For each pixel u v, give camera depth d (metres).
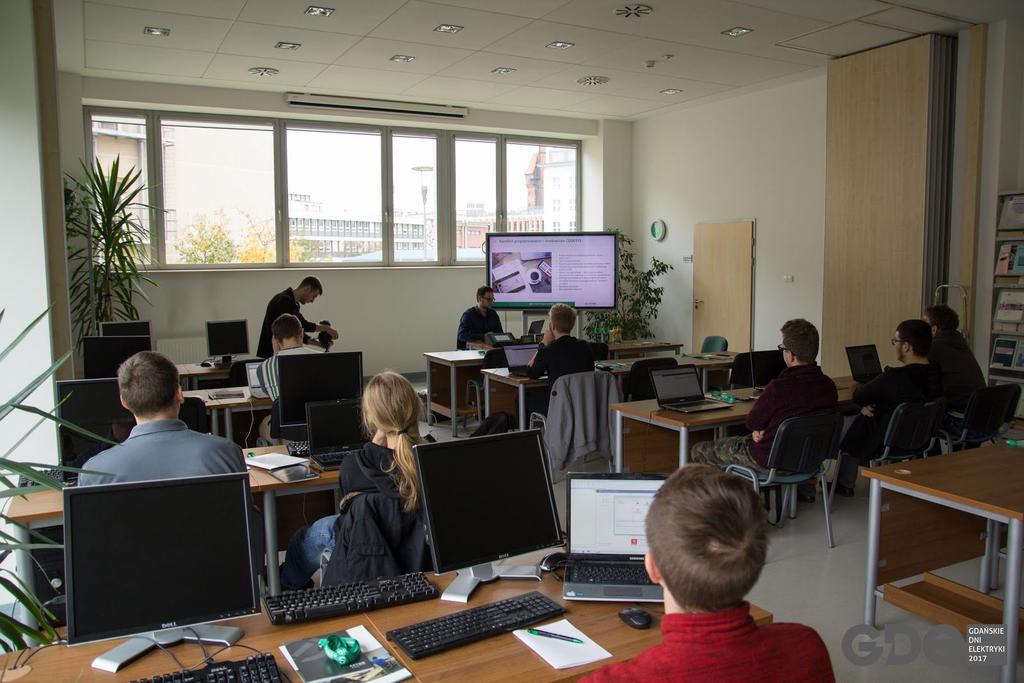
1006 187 6.23
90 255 7.05
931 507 3.35
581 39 6.54
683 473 1.24
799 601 3.50
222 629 1.83
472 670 1.66
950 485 2.87
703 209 9.69
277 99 8.58
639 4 5.63
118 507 1.70
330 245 9.46
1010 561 2.62
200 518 1.77
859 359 5.70
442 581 2.15
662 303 10.45
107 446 3.54
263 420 5.05
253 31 6.18
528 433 2.22
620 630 1.84
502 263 8.57
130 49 6.69
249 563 1.79
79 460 3.45
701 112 9.59
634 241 10.89
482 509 2.09
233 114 8.75
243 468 2.42
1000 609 3.08
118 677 1.63
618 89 8.59
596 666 1.67
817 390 4.03
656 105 9.53
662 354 8.52
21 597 2.04
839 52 7.02
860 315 7.10
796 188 8.41
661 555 1.16
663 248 10.38
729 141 9.22
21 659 1.71
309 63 7.27
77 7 5.54
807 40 6.63
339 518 2.45
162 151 8.50
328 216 9.42
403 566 2.27
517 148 10.61
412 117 9.25
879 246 6.89
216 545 1.77
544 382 5.90
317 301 9.24
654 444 5.04
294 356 4.05
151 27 6.05
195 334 8.56
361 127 9.52
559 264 8.57
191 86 8.15
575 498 2.22
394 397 2.40
